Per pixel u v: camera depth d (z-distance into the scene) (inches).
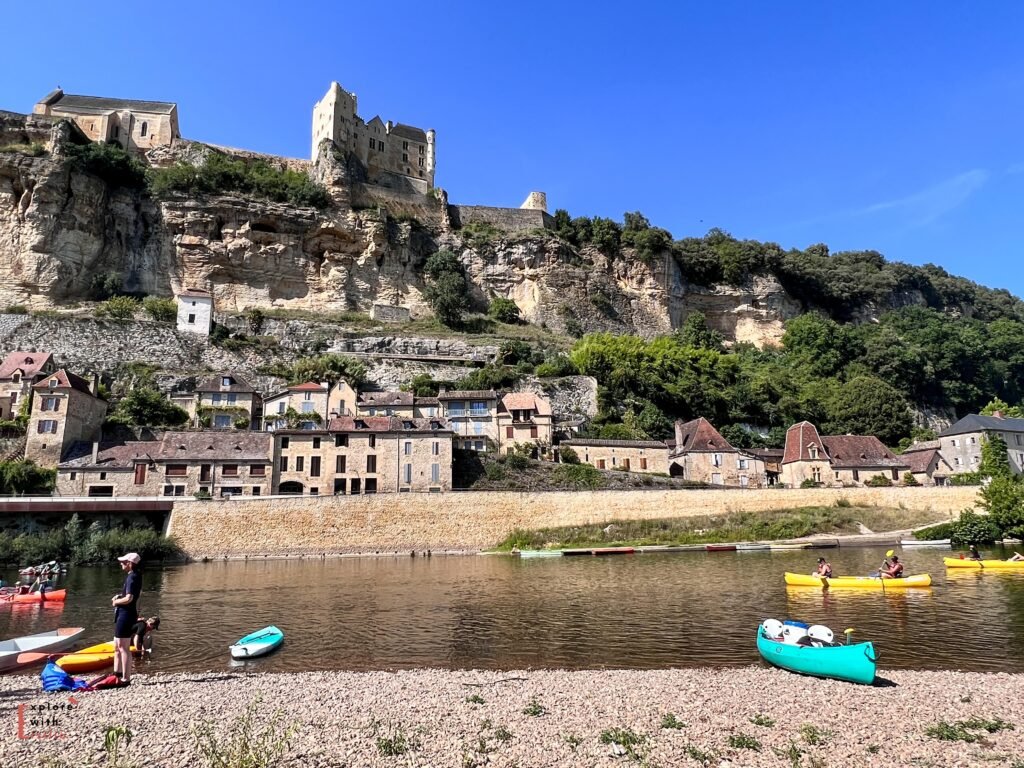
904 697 622.2
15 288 3171.8
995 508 1999.3
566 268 4493.1
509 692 651.5
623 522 2057.1
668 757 474.3
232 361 3208.7
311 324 3597.4
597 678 707.4
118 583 1433.3
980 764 462.0
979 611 1024.2
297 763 460.8
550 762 465.4
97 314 3176.7
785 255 5492.1
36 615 1099.9
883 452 2901.1
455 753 480.4
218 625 1012.5
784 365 4384.8
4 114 3420.3
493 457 2443.4
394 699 625.9
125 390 2854.3
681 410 3449.8
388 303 4069.9
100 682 674.8
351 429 2237.9
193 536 1801.2
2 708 593.3
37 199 3240.7
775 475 2984.7
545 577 1444.4
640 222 5064.0
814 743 501.7
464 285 4252.0
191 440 2210.9
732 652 818.2
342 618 1049.5
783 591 1219.9
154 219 3673.7
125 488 2070.6
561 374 3427.7
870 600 1127.6
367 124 4768.7
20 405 2432.3
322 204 4010.8
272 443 2191.2
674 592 1227.9
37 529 1774.1
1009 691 641.6
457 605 1139.9
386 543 1899.6
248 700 621.0
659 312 4699.8
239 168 3964.1
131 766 445.1
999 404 3887.8
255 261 3791.8
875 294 5565.9
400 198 4468.5
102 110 4042.8
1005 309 6299.2
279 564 1723.7
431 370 3408.0
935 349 4569.4
